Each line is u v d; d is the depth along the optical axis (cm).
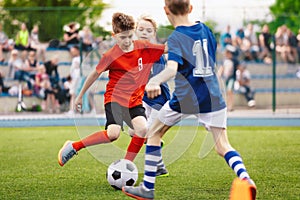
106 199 905
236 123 2270
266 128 2070
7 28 2592
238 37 2644
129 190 859
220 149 841
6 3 3953
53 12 2595
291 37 2708
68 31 2581
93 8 2592
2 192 968
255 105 2725
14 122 2333
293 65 2730
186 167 1206
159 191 961
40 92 2577
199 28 846
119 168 973
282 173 1123
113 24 1058
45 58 2577
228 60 2617
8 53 2588
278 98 2728
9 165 1264
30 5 3962
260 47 2689
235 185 764
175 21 860
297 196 912
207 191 959
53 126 2217
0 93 2581
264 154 1391
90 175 1127
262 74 2717
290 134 1844
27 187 1010
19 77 2580
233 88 2659
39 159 1353
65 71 2572
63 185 1026
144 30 1020
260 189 967
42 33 2594
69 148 1045
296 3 3744
